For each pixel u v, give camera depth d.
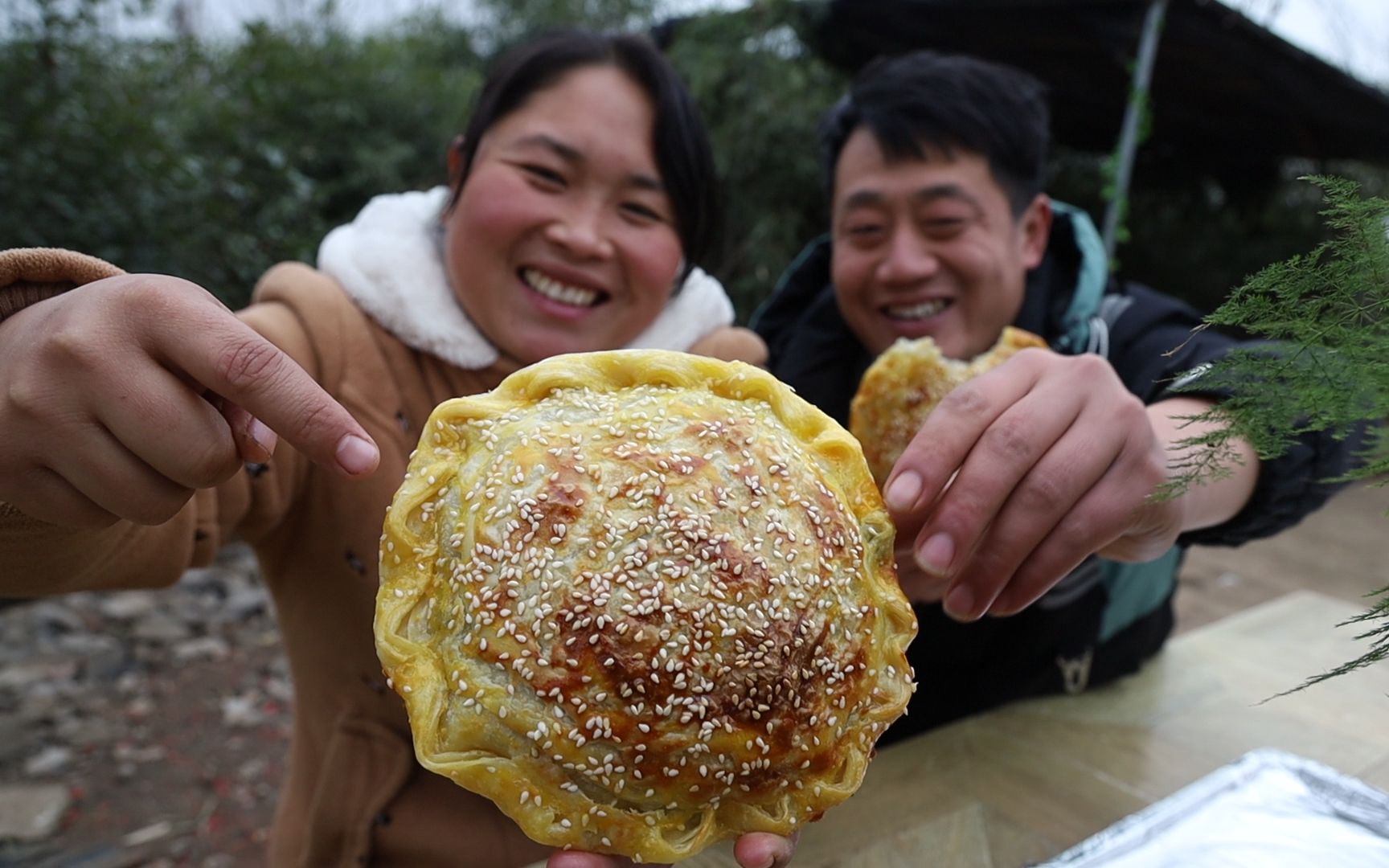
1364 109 2.28
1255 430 0.32
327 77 2.18
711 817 0.33
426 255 0.55
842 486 0.38
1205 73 2.12
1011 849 0.48
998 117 0.61
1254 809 0.45
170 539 0.41
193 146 1.73
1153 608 0.68
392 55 2.50
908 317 0.65
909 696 0.36
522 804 0.32
